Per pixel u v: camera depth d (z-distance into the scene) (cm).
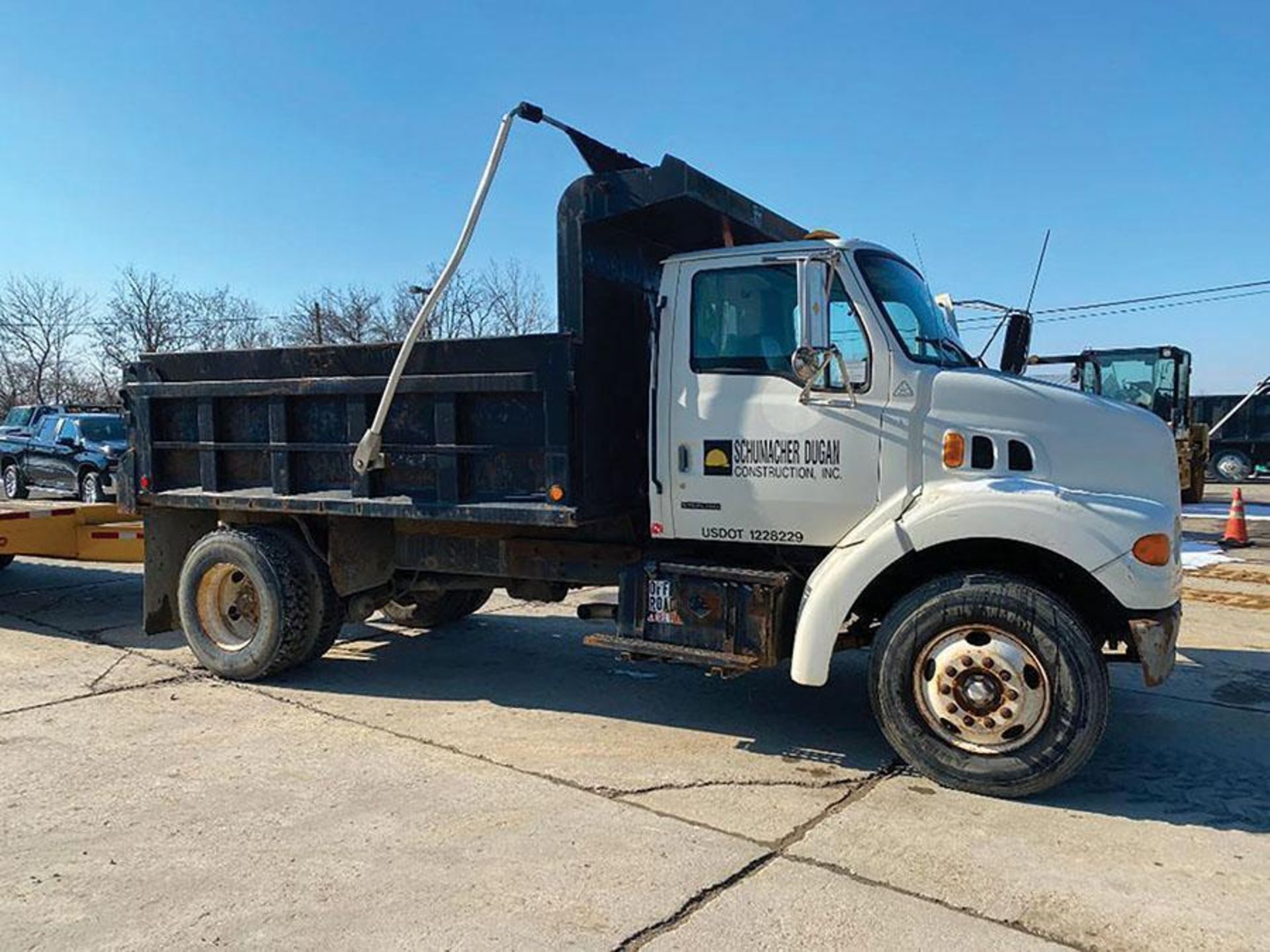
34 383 4447
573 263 507
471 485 541
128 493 670
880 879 349
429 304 516
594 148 525
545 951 299
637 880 346
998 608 423
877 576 459
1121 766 471
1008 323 612
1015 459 452
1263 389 1346
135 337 3825
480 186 500
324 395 576
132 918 319
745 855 367
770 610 476
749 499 495
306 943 304
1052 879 349
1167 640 418
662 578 506
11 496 2008
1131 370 1852
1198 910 328
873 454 466
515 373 513
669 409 514
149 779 445
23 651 704
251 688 612
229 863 359
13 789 432
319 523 628
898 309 489
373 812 407
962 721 433
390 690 609
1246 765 474
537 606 902
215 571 627
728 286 499
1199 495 1836
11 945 303
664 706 577
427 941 305
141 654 694
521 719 546
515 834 385
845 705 582
